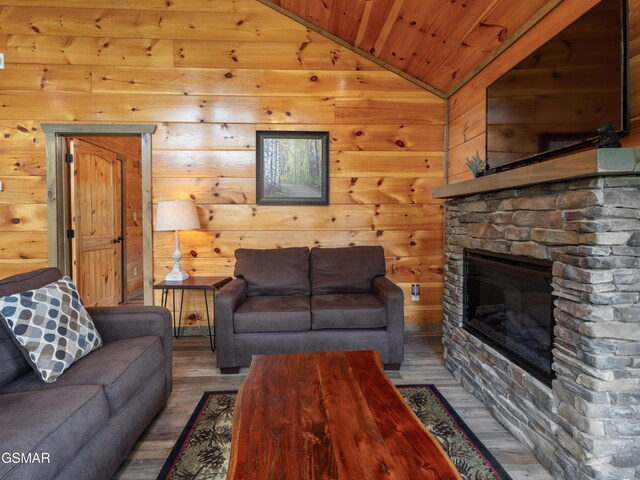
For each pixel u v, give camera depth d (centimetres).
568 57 182
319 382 153
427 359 293
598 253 137
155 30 342
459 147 337
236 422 122
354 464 101
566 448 151
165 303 349
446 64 318
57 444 117
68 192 361
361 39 338
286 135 353
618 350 138
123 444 159
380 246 339
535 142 207
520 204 185
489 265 223
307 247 345
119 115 343
